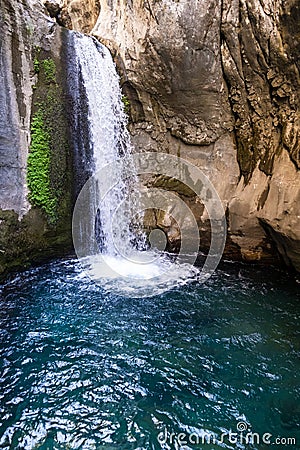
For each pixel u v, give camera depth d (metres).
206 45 6.32
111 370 3.91
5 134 5.52
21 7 5.63
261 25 5.66
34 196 6.07
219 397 3.57
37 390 3.61
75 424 3.22
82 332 4.57
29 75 5.84
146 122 7.50
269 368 3.98
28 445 3.00
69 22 9.30
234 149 7.04
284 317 5.00
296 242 5.63
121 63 7.17
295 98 5.81
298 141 5.81
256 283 6.05
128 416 3.32
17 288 5.63
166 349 4.28
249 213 6.47
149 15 6.60
